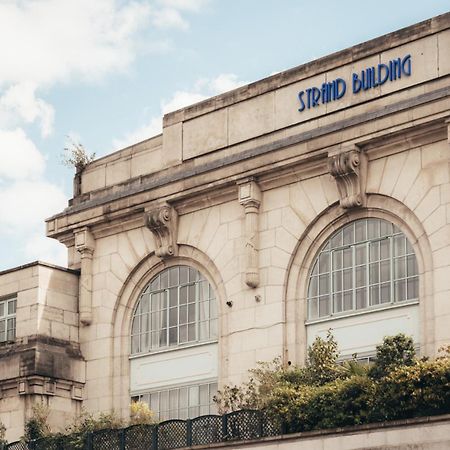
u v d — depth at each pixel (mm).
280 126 34031
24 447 34125
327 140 32219
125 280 36625
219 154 35250
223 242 34438
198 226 35156
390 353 29062
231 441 29344
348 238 32406
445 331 29766
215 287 34656
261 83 34688
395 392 27047
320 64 33500
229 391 31906
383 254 31641
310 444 27672
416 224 31031
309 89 33625
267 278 33344
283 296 32938
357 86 32688
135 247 36594
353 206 31969
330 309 32312
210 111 35750
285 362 32438
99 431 32438
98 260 37344
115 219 36844
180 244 35531
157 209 35469
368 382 27781
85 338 37000
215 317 34562
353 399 27766
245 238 33688
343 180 32031
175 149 36375
